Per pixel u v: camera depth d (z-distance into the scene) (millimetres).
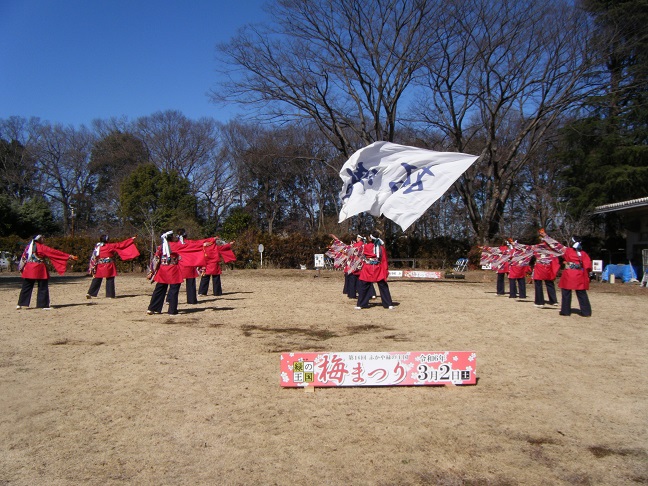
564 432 5090
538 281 13289
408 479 4191
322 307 12930
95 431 5102
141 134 51219
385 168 15828
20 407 5742
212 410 5648
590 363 7547
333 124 28875
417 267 28516
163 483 4117
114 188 48500
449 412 5602
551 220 31344
